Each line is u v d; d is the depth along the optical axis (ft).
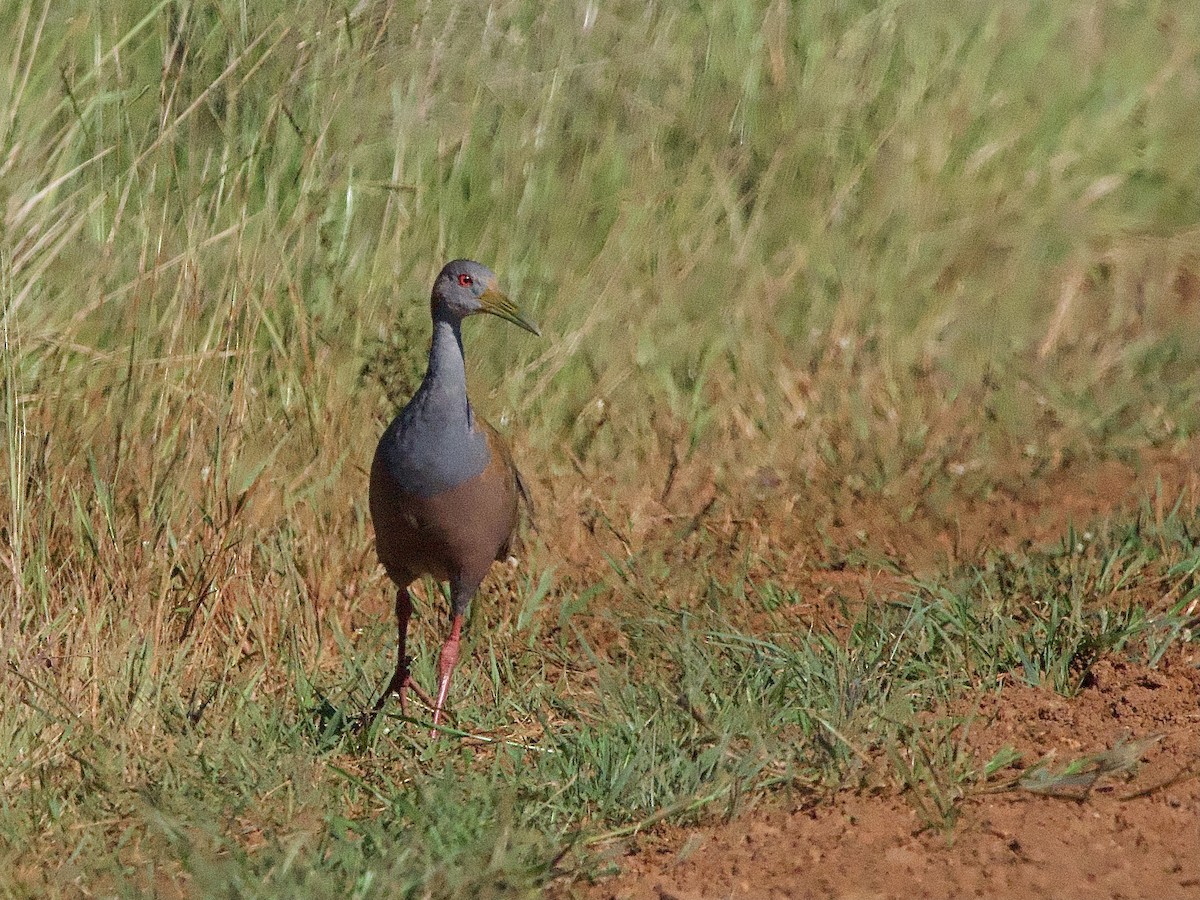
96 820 39.40
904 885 33.96
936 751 40.34
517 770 42.04
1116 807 37.17
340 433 58.08
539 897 34.60
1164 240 81.66
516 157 72.38
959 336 75.36
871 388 70.64
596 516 60.59
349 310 63.26
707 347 71.67
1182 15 93.66
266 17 62.39
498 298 47.09
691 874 35.88
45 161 57.67
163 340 54.03
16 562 45.55
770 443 66.85
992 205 80.38
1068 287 77.71
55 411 52.19
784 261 76.89
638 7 78.13
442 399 46.24
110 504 49.21
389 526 47.39
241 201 59.31
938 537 59.67
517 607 54.60
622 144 76.28
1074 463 65.21
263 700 46.96
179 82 58.95
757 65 80.18
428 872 34.45
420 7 67.92
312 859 35.94
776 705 44.14
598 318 70.18
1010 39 87.86
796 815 38.45
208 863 36.01
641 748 40.96
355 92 65.26
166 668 46.24
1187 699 42.91
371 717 45.24
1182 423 67.92
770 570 57.31
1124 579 49.85
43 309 54.54
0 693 42.88
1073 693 44.75
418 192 68.28
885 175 79.71
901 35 84.38
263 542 52.80
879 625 48.80
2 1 59.57
